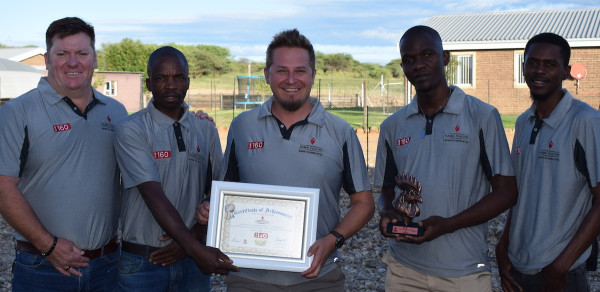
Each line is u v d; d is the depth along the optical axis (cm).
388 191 363
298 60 306
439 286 333
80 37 337
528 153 331
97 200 342
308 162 312
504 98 2445
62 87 337
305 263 299
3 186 318
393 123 352
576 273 318
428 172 330
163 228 314
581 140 309
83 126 341
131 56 5756
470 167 325
